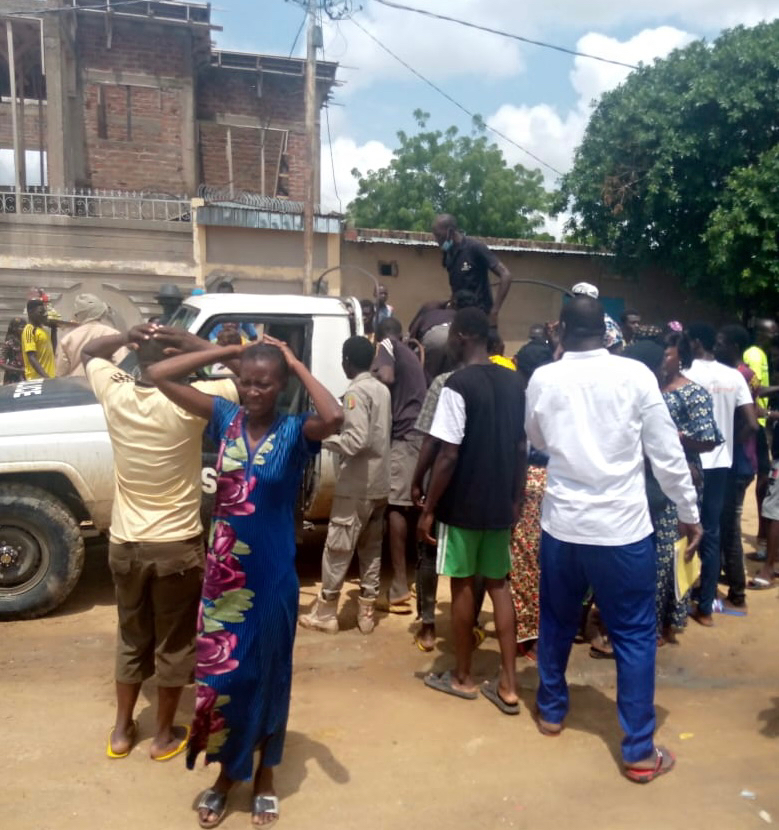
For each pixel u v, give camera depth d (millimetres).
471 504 3836
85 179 18641
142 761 3406
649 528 3410
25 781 3240
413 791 3268
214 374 5246
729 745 3705
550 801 3225
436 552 4508
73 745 3521
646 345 4555
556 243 16703
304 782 3303
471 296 5633
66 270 14102
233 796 3186
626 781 3379
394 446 5191
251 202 16172
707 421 4539
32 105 20375
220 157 20641
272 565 2869
